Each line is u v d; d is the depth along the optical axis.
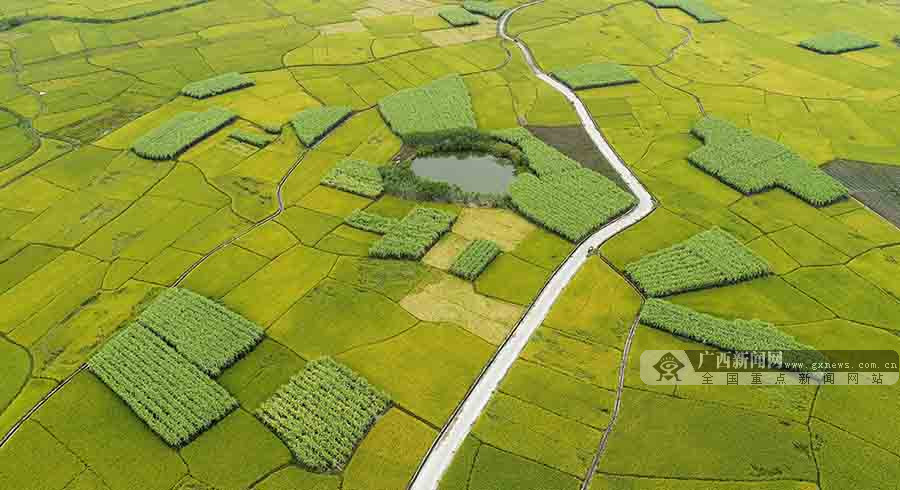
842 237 69.19
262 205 76.19
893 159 83.81
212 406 50.62
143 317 58.56
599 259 66.38
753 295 61.38
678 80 107.00
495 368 54.19
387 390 52.25
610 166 83.00
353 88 105.44
